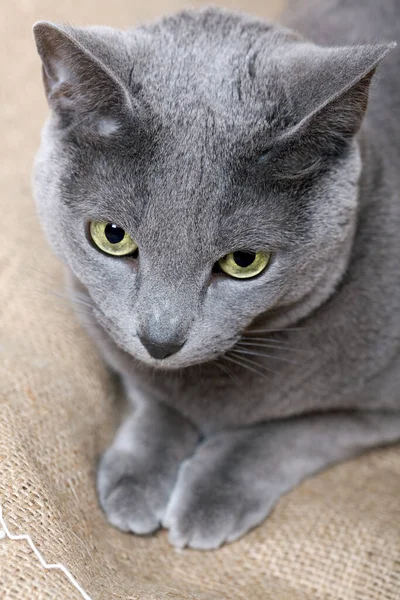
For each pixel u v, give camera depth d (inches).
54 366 15.9
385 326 15.1
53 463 14.3
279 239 13.0
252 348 14.8
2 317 16.5
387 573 13.9
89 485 14.8
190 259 12.7
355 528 14.5
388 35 17.8
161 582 14.0
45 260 17.3
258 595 13.8
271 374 15.0
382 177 15.2
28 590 12.2
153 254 12.7
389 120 16.6
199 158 12.5
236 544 14.6
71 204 13.2
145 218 12.6
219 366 14.8
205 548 14.6
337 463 16.2
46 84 13.4
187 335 13.0
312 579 14.1
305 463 15.6
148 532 14.6
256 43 13.8
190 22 14.2
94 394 16.1
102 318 14.0
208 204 12.5
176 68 13.1
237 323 13.6
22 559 12.4
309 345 14.8
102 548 14.0
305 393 15.3
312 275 13.8
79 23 20.1
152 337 12.8
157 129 12.6
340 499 15.2
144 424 15.7
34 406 14.8
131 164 12.6
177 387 15.4
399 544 14.2
